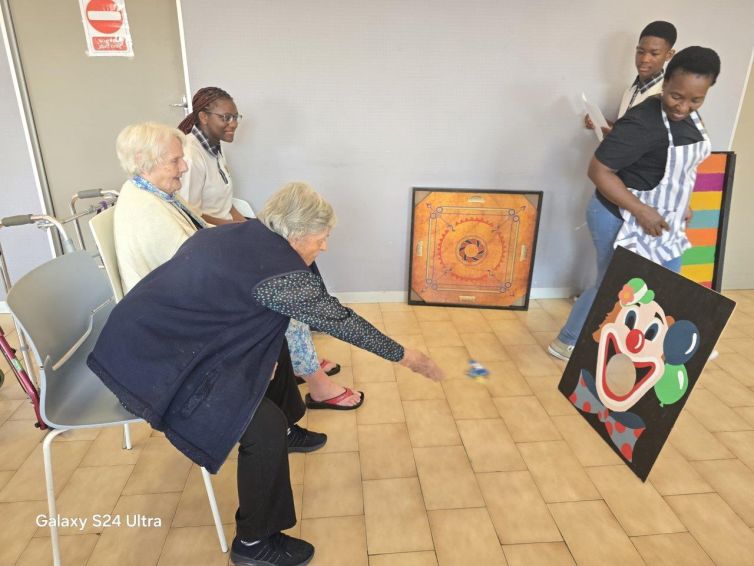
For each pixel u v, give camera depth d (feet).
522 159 9.36
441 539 5.12
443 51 8.60
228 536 5.16
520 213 9.46
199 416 3.93
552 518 5.37
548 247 10.05
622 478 5.90
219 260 3.92
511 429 6.68
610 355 5.86
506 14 8.43
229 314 3.99
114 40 8.68
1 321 9.34
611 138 6.77
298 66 8.53
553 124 9.14
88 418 4.54
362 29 8.39
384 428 6.68
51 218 5.89
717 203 8.48
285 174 9.21
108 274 5.22
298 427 6.36
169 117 9.28
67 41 8.61
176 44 8.82
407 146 9.17
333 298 4.19
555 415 6.95
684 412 7.06
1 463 6.04
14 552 4.96
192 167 7.02
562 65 8.80
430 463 6.10
